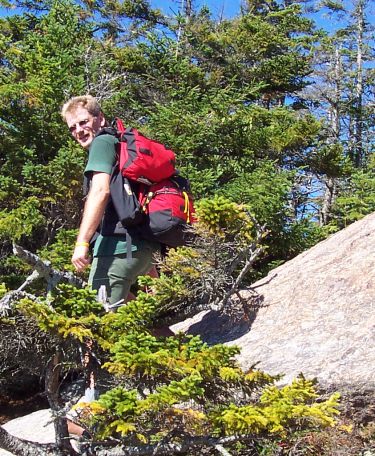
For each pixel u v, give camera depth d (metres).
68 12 12.75
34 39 11.02
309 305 4.62
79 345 3.03
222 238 4.31
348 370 3.83
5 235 8.05
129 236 3.61
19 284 8.07
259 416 2.77
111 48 15.45
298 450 3.38
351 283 4.65
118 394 2.75
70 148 8.51
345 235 5.50
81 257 3.38
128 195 3.57
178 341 3.07
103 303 3.38
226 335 4.78
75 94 9.53
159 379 2.97
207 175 9.30
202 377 2.97
